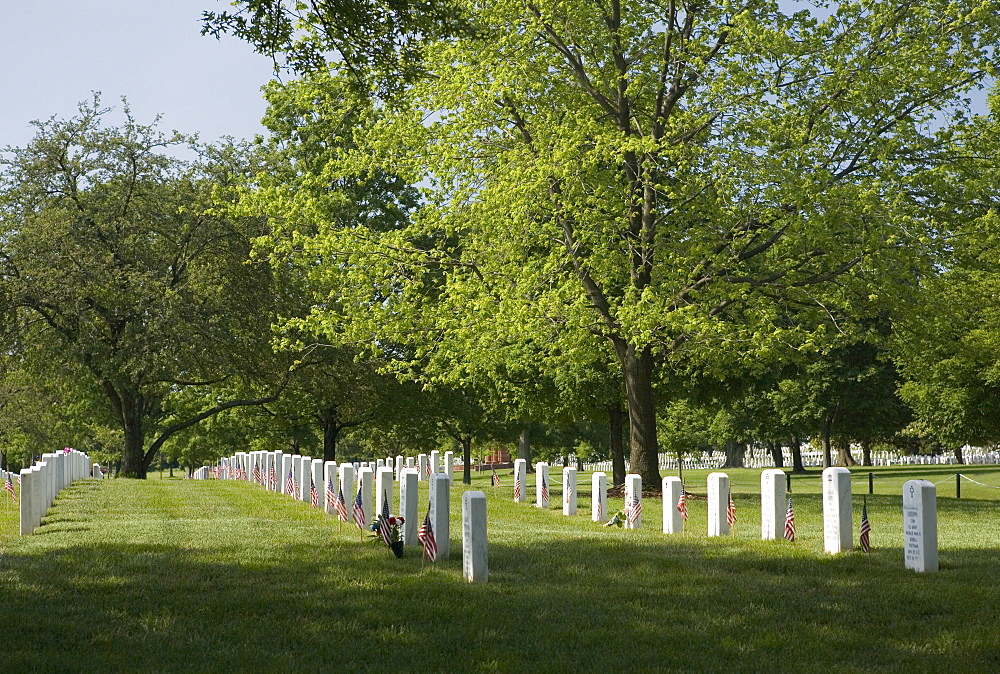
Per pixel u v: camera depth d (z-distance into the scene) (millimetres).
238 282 38406
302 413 49875
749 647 8578
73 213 36406
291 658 8078
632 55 25125
